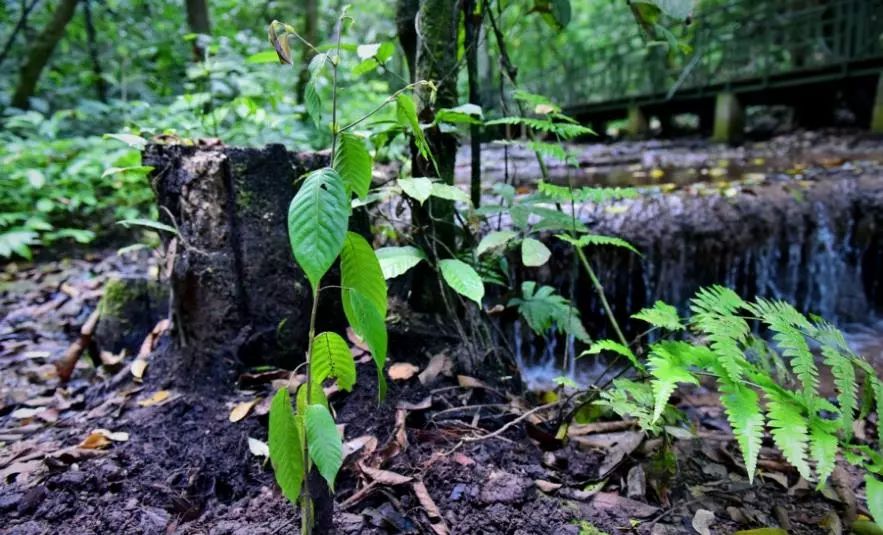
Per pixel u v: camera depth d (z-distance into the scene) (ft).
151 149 5.67
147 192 12.14
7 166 11.08
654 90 24.16
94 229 12.03
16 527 3.87
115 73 18.22
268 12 24.30
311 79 3.17
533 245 5.38
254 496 4.31
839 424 3.71
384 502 4.15
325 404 3.22
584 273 8.50
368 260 3.21
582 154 19.70
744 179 11.57
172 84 19.52
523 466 4.63
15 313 8.44
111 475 4.34
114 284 7.09
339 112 14.99
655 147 21.12
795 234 9.73
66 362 6.49
